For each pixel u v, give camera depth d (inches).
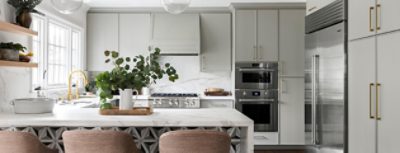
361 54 112.1
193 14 223.8
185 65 238.1
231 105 217.9
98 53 224.2
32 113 111.9
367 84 108.7
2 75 118.8
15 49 115.3
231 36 227.0
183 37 220.5
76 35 211.2
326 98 133.0
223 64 225.1
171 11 113.2
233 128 108.6
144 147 107.9
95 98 189.5
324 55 136.0
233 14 222.5
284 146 220.1
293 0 210.4
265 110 219.0
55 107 138.3
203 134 83.2
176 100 211.3
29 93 139.3
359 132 113.5
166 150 85.2
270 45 219.0
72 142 86.7
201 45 225.1
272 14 218.7
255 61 218.7
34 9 141.8
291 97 219.0
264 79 218.7
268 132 218.5
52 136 105.7
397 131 93.8
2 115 108.0
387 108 98.5
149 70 114.0
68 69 195.5
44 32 162.6
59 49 188.9
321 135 136.8
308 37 153.8
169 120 98.1
